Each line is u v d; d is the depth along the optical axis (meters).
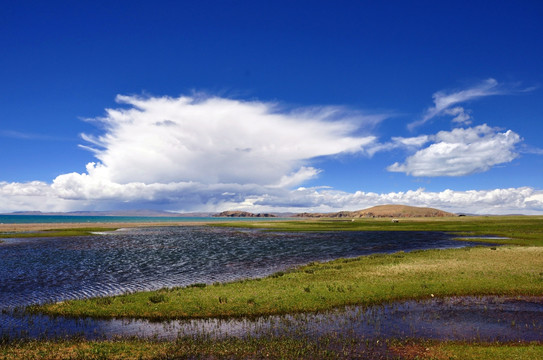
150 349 16.86
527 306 24.66
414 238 89.75
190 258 51.78
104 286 32.41
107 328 20.41
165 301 25.23
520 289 28.61
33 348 16.62
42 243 72.19
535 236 87.50
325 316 22.62
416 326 20.64
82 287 31.86
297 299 25.75
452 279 31.91
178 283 34.09
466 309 24.00
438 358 15.82
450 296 27.17
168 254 56.22
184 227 154.38
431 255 48.94
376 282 30.89
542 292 27.88
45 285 32.50
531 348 16.58
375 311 23.59
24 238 83.62
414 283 30.34
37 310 23.62
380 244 74.12
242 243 75.94
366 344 17.77
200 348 17.16
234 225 172.38
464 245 71.50
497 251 51.75
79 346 17.00
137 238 88.12
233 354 16.48
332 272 36.34
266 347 17.33
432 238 89.44
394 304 25.22
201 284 31.86
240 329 20.25
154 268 42.72
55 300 27.08
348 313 23.23
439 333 19.50
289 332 19.69
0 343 17.77
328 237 93.62
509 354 15.81
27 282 33.75
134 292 29.03
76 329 20.20
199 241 80.69
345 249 64.50
